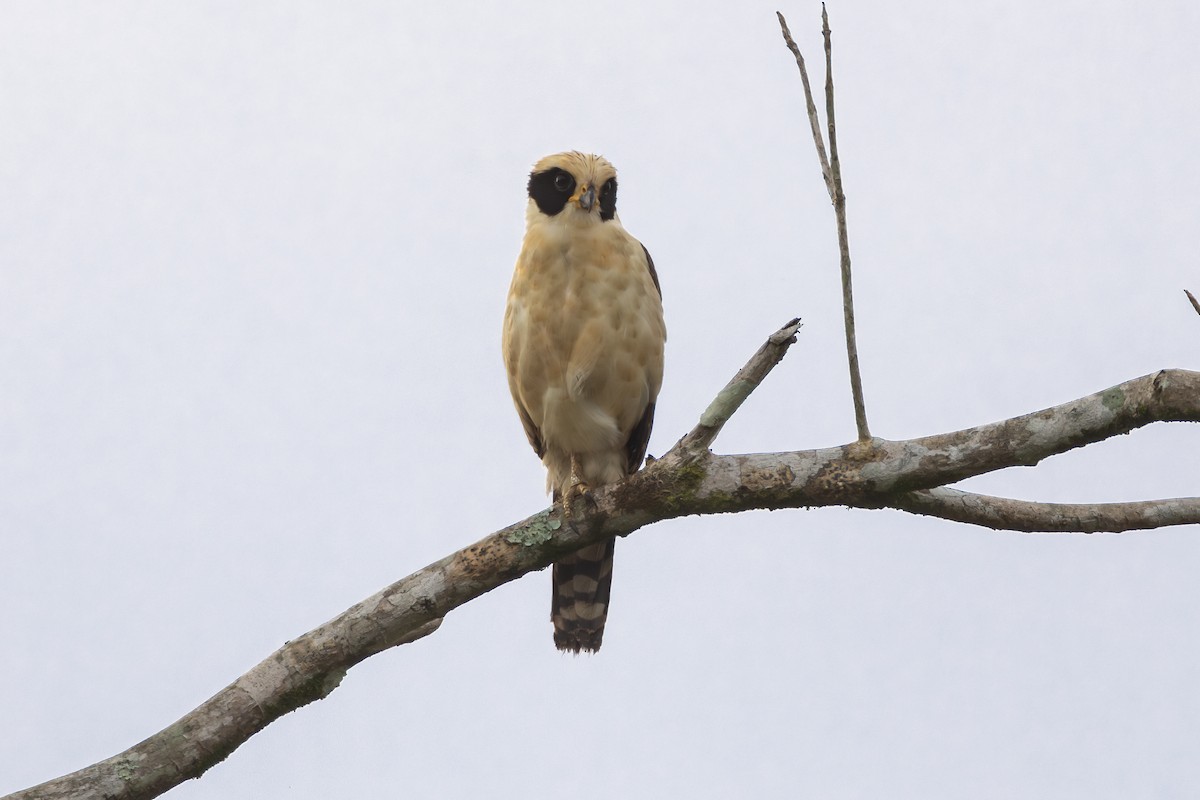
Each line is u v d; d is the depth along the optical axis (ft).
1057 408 30.04
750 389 32.04
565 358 43.11
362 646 33.47
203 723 32.40
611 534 33.96
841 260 30.53
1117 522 32.07
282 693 32.91
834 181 29.71
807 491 31.94
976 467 30.58
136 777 31.83
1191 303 29.58
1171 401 28.58
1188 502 31.81
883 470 31.27
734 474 32.48
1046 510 32.32
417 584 33.83
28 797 31.19
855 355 31.22
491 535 34.24
